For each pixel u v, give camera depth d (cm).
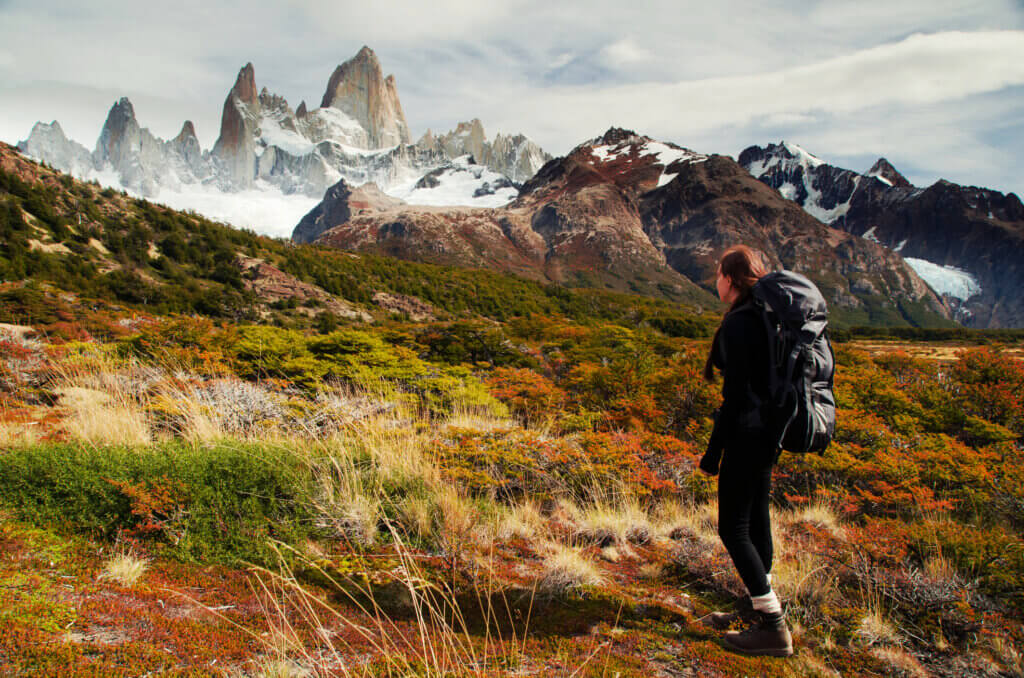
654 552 362
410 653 206
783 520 444
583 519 398
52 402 640
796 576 303
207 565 269
